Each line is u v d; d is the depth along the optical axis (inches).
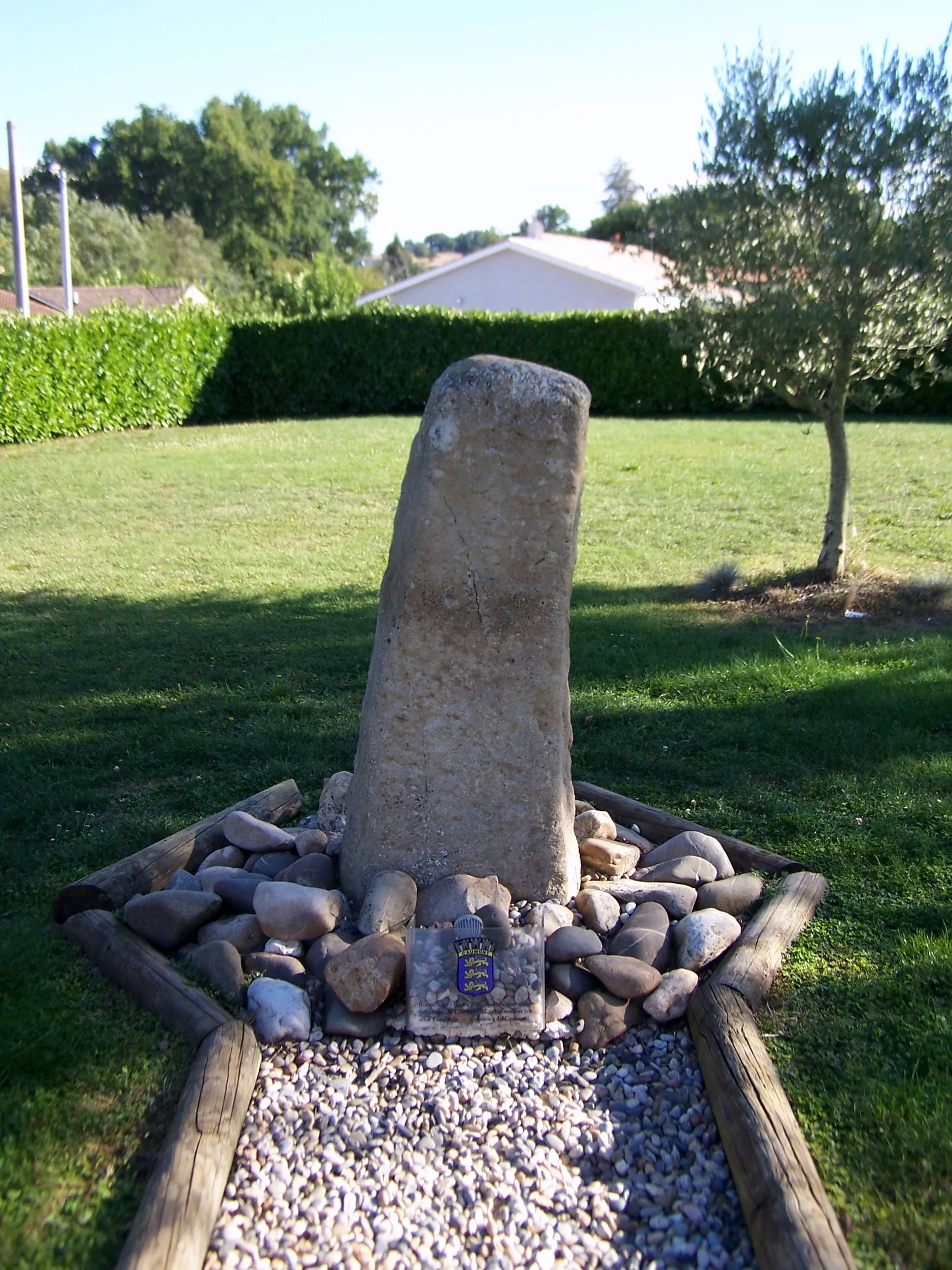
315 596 320.2
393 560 135.3
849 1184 98.1
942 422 737.6
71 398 725.3
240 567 361.4
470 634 132.2
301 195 2625.5
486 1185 100.5
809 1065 114.5
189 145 2452.0
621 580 341.4
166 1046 116.0
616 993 124.5
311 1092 112.3
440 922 129.4
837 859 160.4
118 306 776.9
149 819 173.5
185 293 1515.7
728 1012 118.6
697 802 181.2
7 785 185.8
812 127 286.0
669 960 133.1
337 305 1273.4
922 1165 99.0
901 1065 113.7
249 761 198.4
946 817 170.6
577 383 126.0
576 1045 120.8
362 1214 97.0
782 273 301.0
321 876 144.6
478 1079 115.6
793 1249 86.7
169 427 802.8
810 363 306.3
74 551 391.5
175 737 207.5
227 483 532.1
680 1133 107.8
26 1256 88.5
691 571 352.5
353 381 883.4
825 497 465.1
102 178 2501.2
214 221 2465.6
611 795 177.0
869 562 354.6
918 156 281.6
